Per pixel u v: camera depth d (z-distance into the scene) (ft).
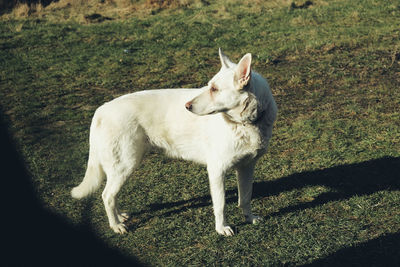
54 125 21.22
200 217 13.60
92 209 14.49
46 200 15.10
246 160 12.36
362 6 39.29
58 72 29.14
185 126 12.46
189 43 33.86
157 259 11.84
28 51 33.91
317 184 14.87
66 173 16.87
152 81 26.73
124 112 12.42
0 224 13.80
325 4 41.22
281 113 20.93
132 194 15.23
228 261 11.50
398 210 12.95
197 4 44.11
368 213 12.92
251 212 13.28
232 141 11.73
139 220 13.78
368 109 20.16
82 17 42.09
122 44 34.42
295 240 12.06
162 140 12.85
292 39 32.71
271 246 11.98
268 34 34.65
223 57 12.01
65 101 24.32
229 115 11.50
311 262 11.16
